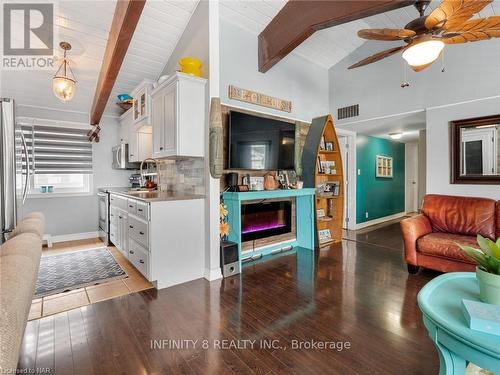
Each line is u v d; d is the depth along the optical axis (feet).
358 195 18.21
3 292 1.96
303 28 9.61
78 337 5.79
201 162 9.57
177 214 8.74
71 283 8.77
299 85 14.29
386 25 12.85
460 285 4.98
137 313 6.81
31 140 14.19
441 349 3.81
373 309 6.94
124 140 15.58
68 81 9.45
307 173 13.32
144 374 4.71
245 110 11.54
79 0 8.54
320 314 6.70
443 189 11.80
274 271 9.89
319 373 4.71
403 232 9.70
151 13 9.72
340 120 15.76
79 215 15.71
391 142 22.07
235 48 11.23
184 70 9.02
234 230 10.08
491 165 10.48
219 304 7.27
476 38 6.77
